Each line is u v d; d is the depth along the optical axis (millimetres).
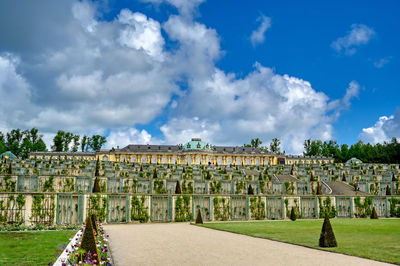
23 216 42156
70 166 97375
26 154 199000
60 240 28312
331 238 25641
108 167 95938
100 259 19016
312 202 59125
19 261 19891
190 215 52250
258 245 26891
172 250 24797
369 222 49219
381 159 174625
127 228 41250
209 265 19859
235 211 55344
